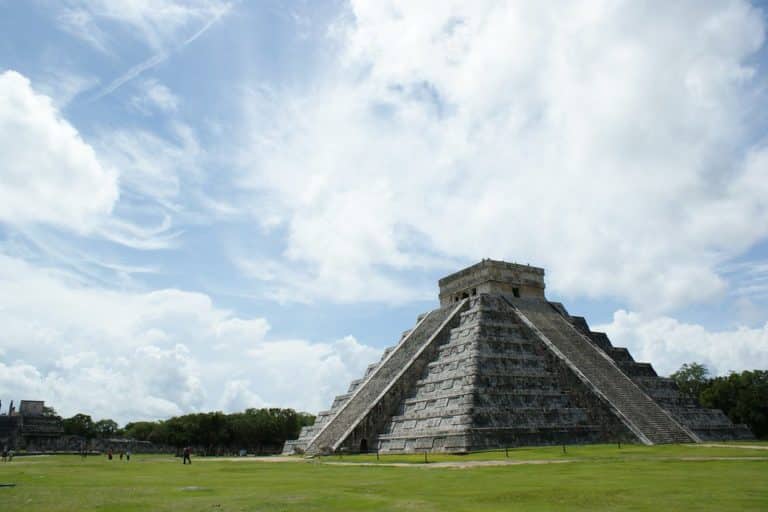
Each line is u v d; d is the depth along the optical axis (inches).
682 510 578.6
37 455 3550.7
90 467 1839.3
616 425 1923.0
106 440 4202.8
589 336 2586.1
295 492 842.8
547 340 2273.6
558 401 2038.6
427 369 2319.1
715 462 1172.5
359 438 2106.3
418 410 2098.9
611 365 2242.9
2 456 3083.2
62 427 4439.0
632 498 673.6
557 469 1114.1
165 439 4138.8
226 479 1144.2
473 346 2167.8
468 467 1248.8
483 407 1863.9
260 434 4202.8
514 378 2050.9
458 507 645.9
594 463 1229.1
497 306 2490.2
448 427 1872.5
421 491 813.9
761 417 2842.0
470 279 2679.6
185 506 706.8
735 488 737.0
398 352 2578.7
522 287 2659.9
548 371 2213.3
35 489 968.9
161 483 1076.5
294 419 4411.9
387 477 1072.2
